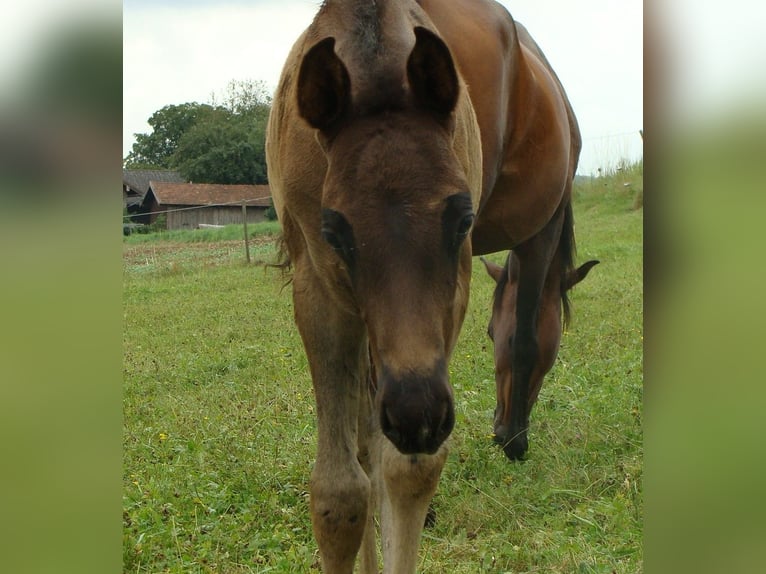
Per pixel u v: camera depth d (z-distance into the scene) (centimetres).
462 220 258
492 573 379
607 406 593
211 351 881
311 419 593
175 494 464
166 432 598
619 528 416
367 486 321
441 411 245
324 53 269
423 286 251
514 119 468
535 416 615
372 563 378
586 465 507
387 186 256
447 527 441
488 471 510
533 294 550
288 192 310
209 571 384
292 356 823
